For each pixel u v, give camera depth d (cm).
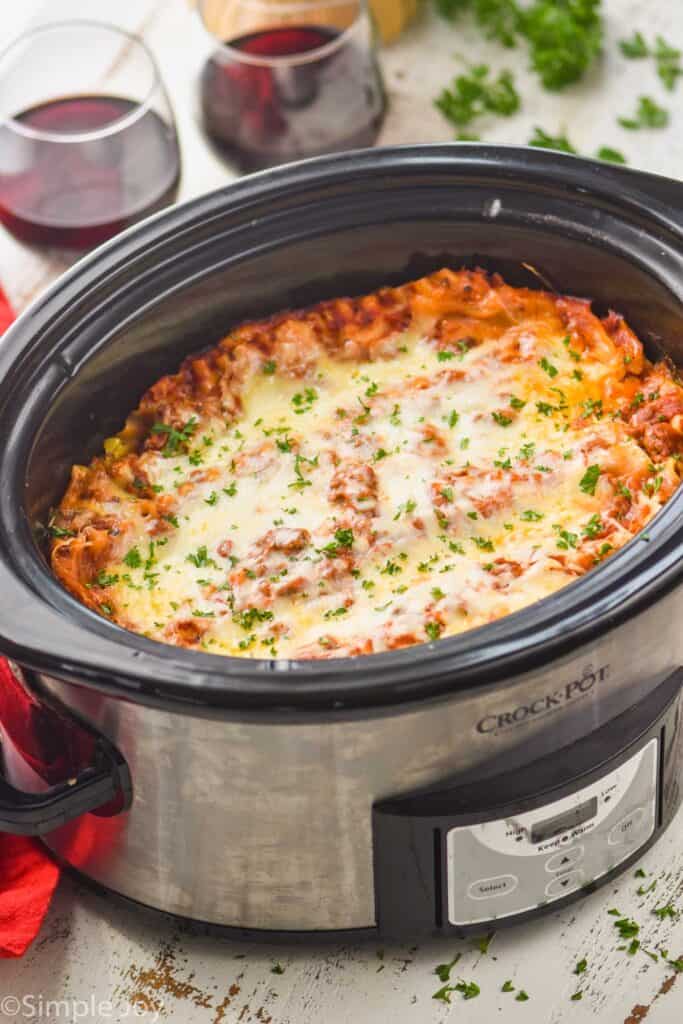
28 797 182
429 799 182
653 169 293
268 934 198
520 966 199
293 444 220
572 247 224
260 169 284
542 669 169
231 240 225
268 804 181
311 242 228
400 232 230
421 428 218
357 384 229
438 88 312
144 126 279
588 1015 194
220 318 232
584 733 185
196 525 213
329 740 172
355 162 225
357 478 212
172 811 185
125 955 204
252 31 293
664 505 188
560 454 212
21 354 210
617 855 200
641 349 222
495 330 233
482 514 206
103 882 204
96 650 172
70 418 217
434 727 174
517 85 311
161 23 332
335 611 199
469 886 191
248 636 199
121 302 219
